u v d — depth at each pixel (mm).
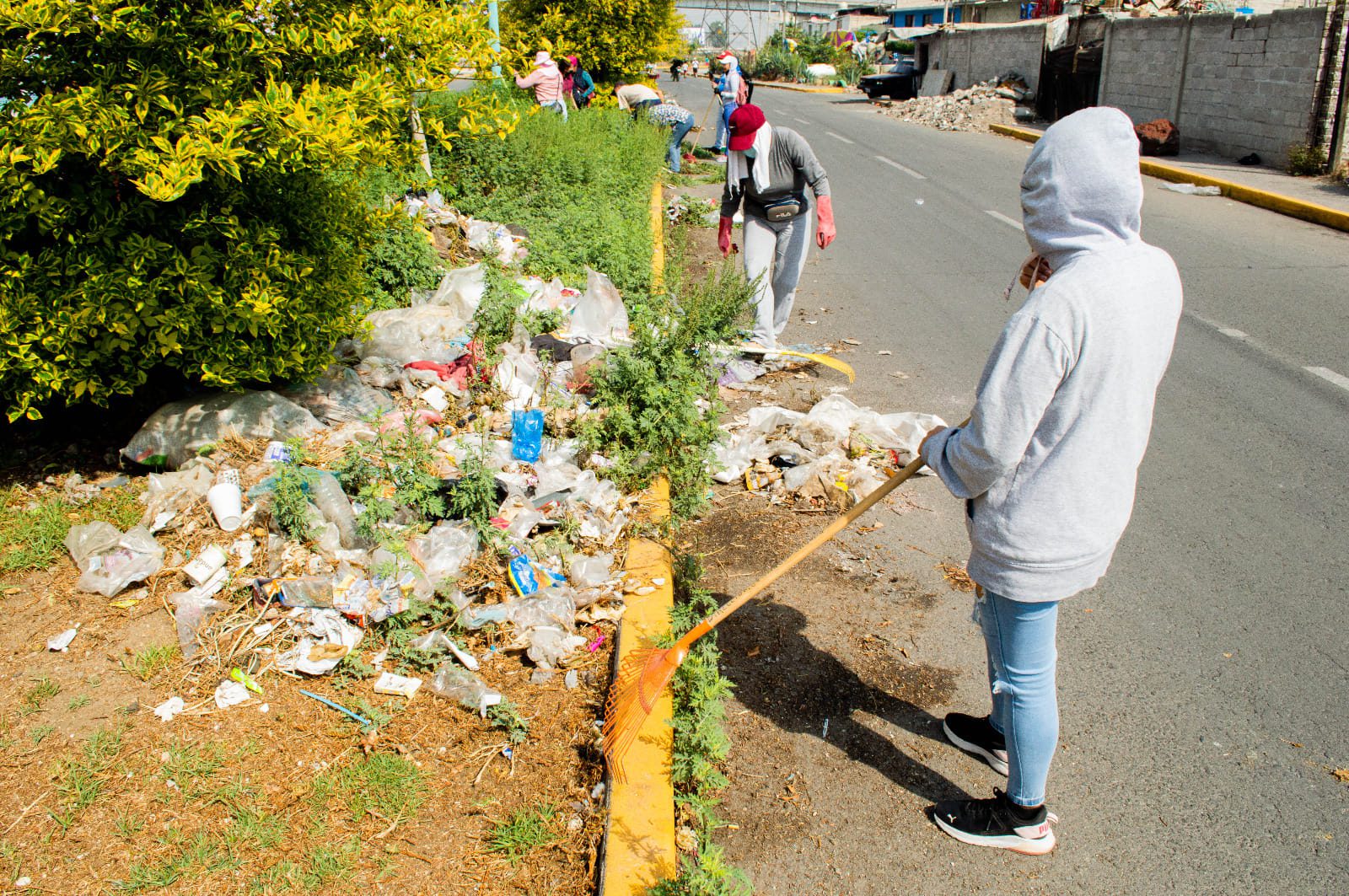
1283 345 7031
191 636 3404
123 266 3848
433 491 4027
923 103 23953
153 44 3811
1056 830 2967
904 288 8836
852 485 4836
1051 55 21281
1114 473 2451
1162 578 4238
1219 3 19422
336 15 4281
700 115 23344
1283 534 4559
